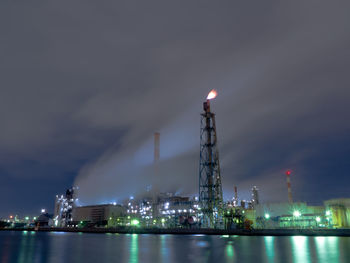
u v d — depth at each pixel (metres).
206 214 126.38
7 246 70.06
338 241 69.38
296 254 47.62
